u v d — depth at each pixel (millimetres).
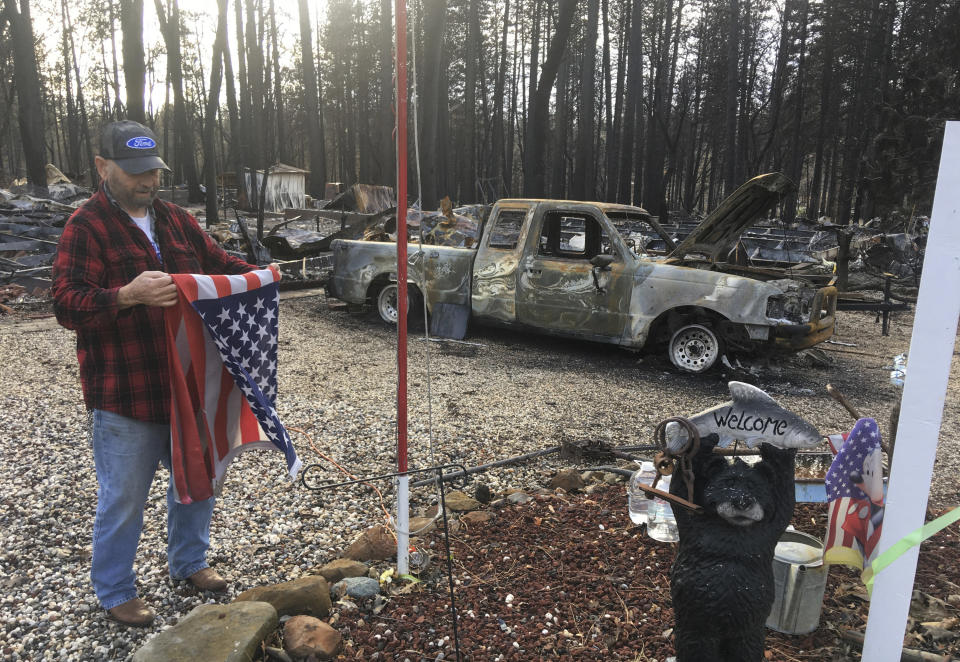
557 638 2350
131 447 2256
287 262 13102
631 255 7039
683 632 1856
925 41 25625
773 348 6637
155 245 2326
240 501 3537
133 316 2170
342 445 4445
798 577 2318
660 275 6840
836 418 5547
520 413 5340
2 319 8656
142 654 2064
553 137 45469
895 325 10688
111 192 2209
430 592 2650
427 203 16812
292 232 17422
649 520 3012
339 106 56469
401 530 2697
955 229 1520
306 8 32688
